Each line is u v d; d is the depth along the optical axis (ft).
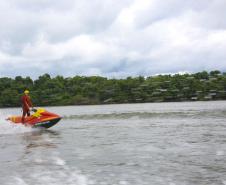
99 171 35.29
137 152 45.27
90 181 31.81
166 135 63.05
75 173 34.65
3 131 77.87
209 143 51.34
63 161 40.55
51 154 45.42
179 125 84.48
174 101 650.84
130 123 97.60
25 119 80.33
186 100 646.33
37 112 80.53
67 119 132.57
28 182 31.76
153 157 41.60
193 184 29.94
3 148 51.88
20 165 38.75
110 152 45.80
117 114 165.68
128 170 35.45
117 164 38.32
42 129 80.94
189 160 39.29
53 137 65.46
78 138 62.44
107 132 72.18
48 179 32.65
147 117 127.44
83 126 91.35
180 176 32.53
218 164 36.91
